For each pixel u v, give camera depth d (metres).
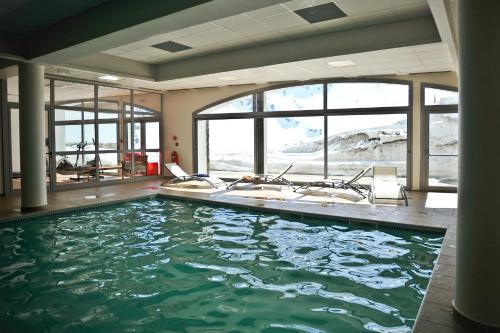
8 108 8.87
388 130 9.85
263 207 7.00
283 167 11.91
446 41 5.86
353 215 6.21
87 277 3.91
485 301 2.48
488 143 2.47
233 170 12.08
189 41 7.44
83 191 9.27
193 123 12.08
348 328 2.82
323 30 6.82
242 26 6.52
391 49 6.50
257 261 4.36
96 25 5.36
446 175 9.03
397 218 5.96
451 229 5.25
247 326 2.87
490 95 2.45
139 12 4.77
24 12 5.58
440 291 3.13
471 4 2.52
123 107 11.17
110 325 2.92
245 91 11.09
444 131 8.96
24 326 2.90
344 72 8.89
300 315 3.04
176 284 3.71
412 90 9.14
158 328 2.86
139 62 9.30
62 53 6.24
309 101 10.41
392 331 2.77
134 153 11.59
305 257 4.48
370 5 5.60
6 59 6.93
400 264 4.20
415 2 5.50
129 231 5.76
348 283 3.69
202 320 2.98
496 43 2.41
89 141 10.12
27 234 5.62
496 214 2.46
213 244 5.05
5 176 8.84
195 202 8.10
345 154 10.56
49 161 9.19
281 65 7.79
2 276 3.94
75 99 9.73
